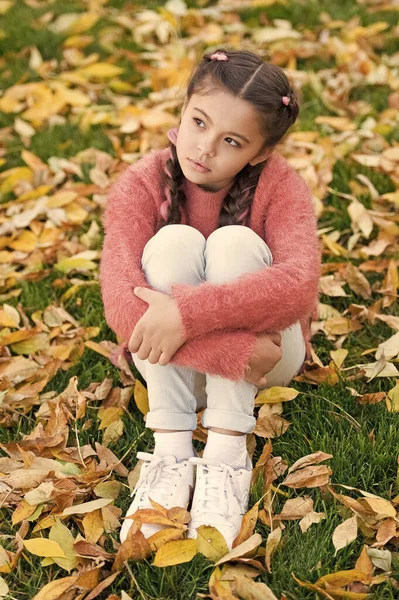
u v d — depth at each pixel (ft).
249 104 5.78
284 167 6.46
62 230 9.54
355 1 14.85
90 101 12.22
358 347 7.83
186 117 6.01
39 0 15.62
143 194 6.46
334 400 7.04
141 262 6.21
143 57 13.23
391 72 12.23
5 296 8.64
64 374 7.66
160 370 6.00
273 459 6.41
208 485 5.90
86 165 10.73
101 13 14.75
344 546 5.60
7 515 6.25
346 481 6.28
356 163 10.44
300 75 12.28
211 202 6.44
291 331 6.56
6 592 5.48
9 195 10.39
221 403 5.97
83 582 5.37
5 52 13.64
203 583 5.53
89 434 6.94
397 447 6.48
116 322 6.00
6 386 7.36
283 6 14.64
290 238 6.16
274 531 5.62
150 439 6.88
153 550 5.64
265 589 5.23
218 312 5.67
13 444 6.67
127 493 6.39
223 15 14.44
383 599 5.34
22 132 11.39
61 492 6.09
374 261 8.71
